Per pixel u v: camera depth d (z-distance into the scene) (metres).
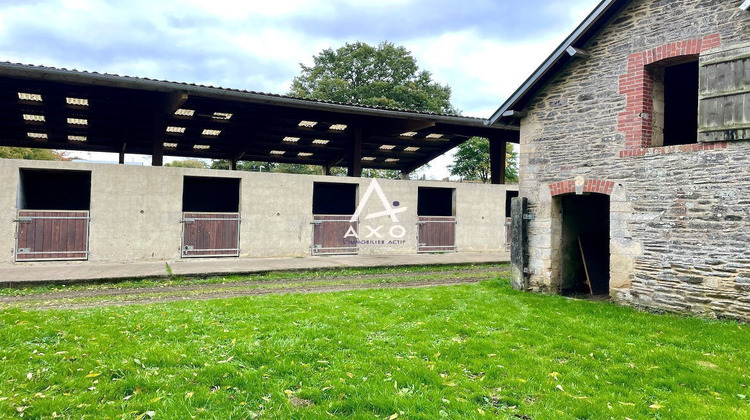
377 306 7.47
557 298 8.53
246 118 17.36
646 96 7.88
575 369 4.77
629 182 7.94
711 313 6.91
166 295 8.67
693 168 7.15
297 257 14.39
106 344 5.09
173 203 12.93
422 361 4.83
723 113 6.80
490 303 7.96
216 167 37.50
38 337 5.34
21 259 11.35
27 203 13.80
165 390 3.97
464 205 16.92
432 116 16.25
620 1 8.00
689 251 7.17
